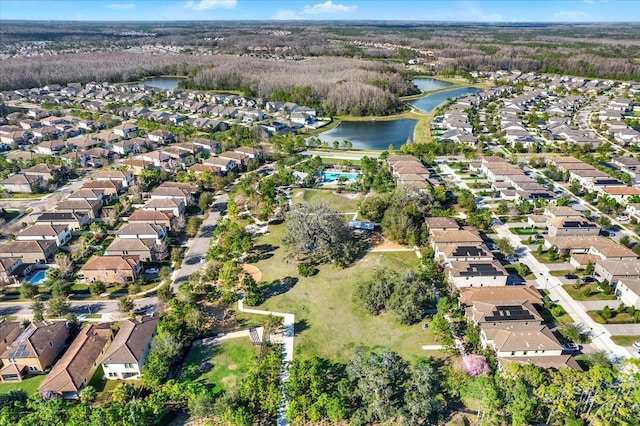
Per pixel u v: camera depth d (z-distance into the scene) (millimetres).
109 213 126688
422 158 173375
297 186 153125
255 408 66312
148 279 100125
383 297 87750
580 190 145875
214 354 77875
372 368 67000
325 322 86188
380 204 126312
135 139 199125
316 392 65875
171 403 67625
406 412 62812
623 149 187250
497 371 69250
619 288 90688
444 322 78875
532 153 186625
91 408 63594
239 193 142125
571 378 63344
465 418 64375
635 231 117625
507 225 123062
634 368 68625
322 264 106750
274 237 118812
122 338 75625
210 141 193750
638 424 58844
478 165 170875
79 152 180125
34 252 105125
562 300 90500
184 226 123375
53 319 86875
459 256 101000
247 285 92812
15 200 143375
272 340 81125
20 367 73000
